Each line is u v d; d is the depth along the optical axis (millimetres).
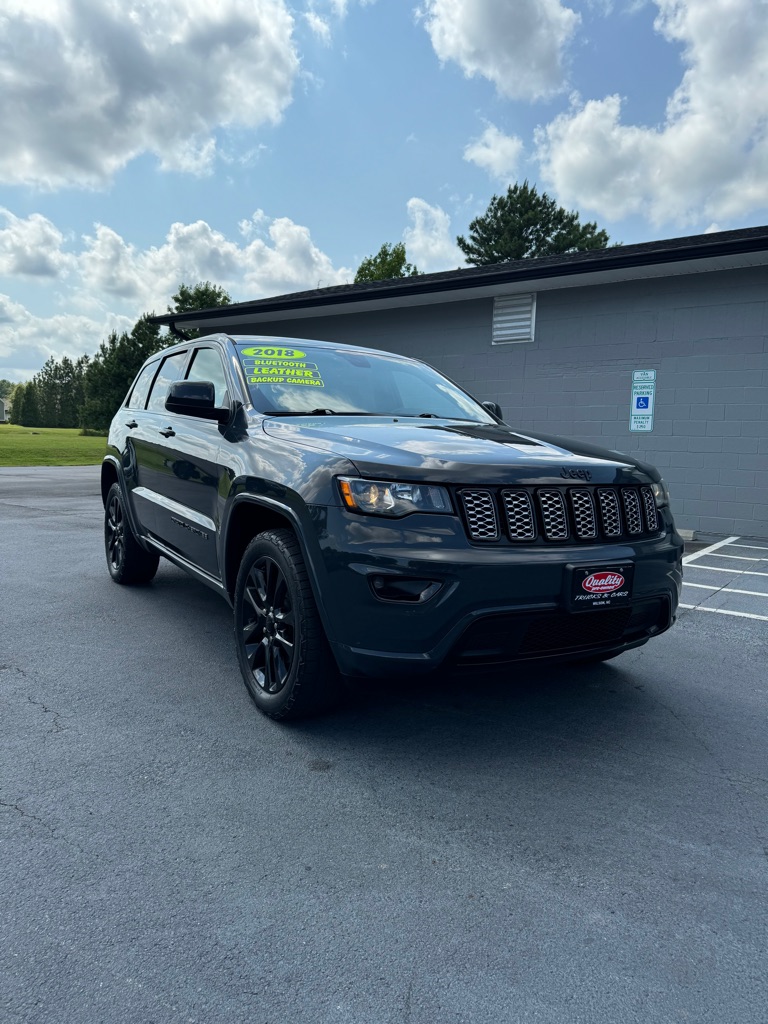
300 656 2852
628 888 2004
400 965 1687
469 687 3578
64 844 2145
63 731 2943
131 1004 1549
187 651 3998
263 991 1596
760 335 8891
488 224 41875
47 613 4734
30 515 10180
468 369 11430
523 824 2328
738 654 4223
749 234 9734
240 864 2070
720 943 1787
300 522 2809
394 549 2549
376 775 2633
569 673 3836
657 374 9648
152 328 52938
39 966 1652
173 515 4273
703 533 9391
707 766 2777
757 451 8992
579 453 3098
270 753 2789
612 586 2740
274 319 13938
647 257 8805
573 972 1676
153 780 2551
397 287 11109
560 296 10414
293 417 3533
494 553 2574
